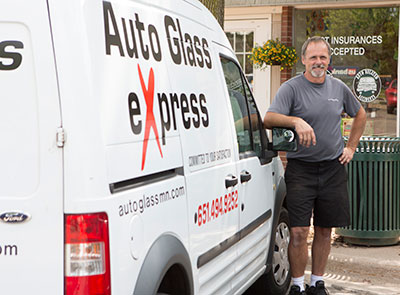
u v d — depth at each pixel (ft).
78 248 8.30
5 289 8.48
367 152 22.40
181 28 11.64
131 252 9.01
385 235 22.70
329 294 18.16
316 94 16.15
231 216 13.30
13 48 8.41
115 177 8.73
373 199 22.56
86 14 8.52
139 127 9.47
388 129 33.30
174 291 10.82
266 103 35.53
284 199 18.02
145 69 9.87
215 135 12.67
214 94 12.93
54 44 8.32
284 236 17.80
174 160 10.59
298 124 15.42
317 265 17.15
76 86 8.31
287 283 18.03
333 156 16.19
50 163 8.32
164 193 10.10
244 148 14.88
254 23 35.27
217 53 13.64
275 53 33.68
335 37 34.17
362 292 18.43
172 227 10.36
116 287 8.64
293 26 34.65
